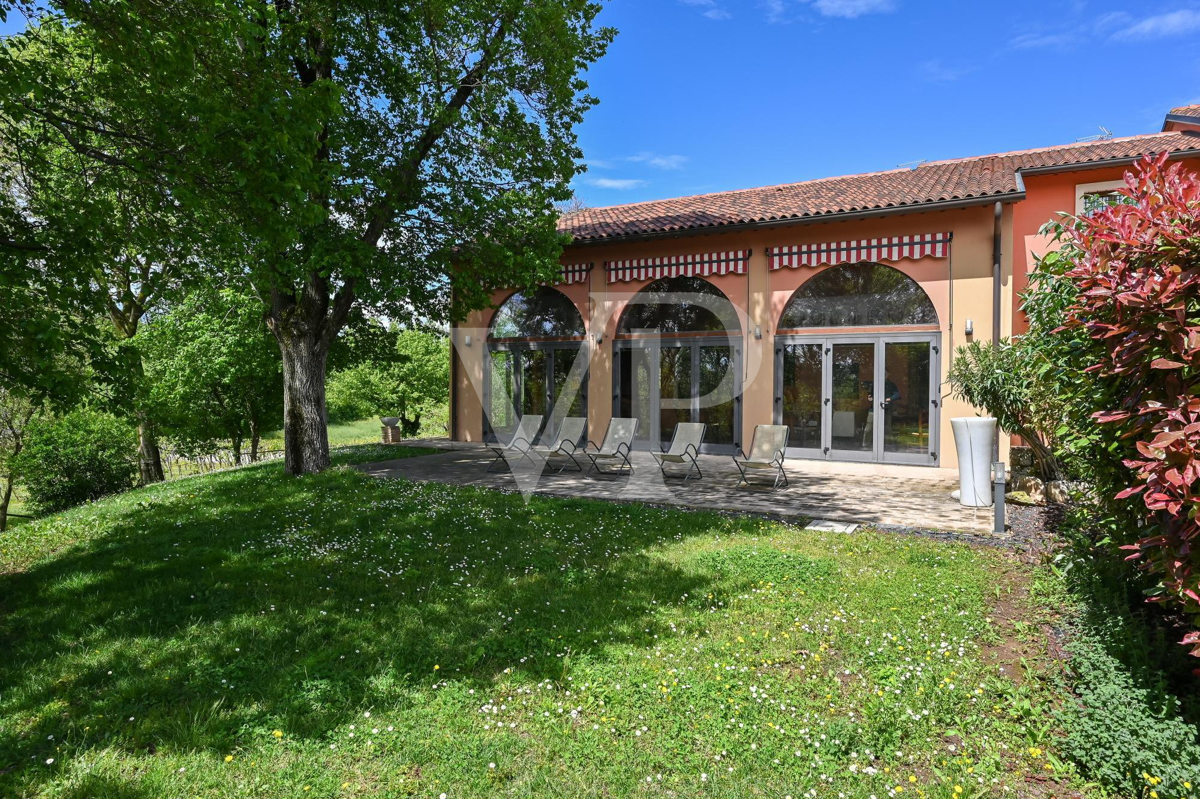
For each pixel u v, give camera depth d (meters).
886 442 11.86
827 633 3.94
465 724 2.96
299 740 2.85
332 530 6.76
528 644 3.84
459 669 3.54
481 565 5.53
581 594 4.76
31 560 6.23
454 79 10.40
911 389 11.65
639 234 13.10
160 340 15.80
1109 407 3.13
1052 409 5.62
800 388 12.56
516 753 2.74
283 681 3.38
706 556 5.65
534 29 9.70
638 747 2.78
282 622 4.23
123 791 2.50
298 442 10.79
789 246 12.44
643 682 3.33
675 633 4.02
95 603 4.70
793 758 2.67
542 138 10.69
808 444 12.52
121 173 6.26
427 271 11.59
